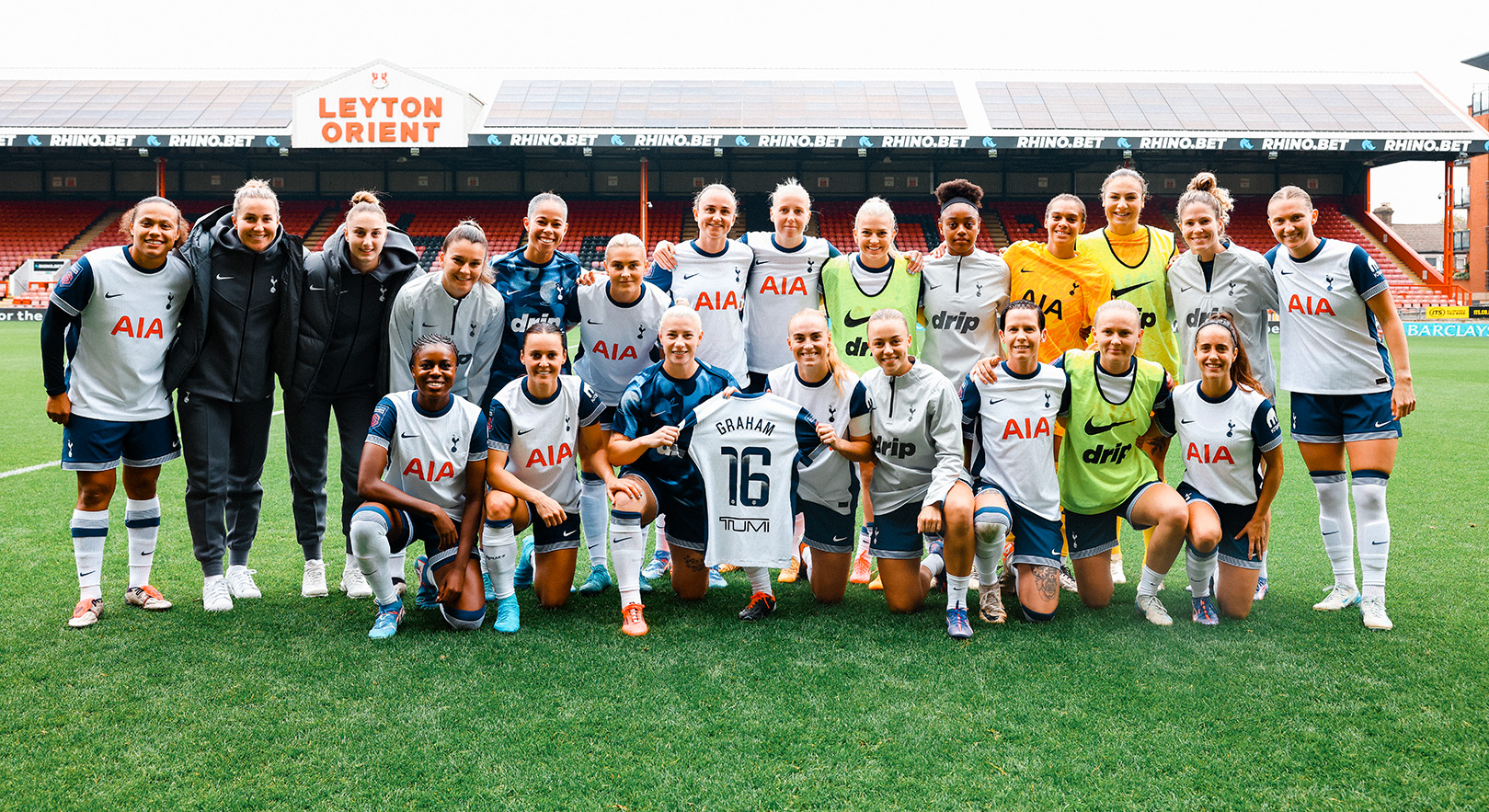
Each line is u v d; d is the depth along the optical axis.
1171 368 4.30
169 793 2.23
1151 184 30.41
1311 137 24.72
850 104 29.45
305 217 29.89
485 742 2.49
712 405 3.63
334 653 3.14
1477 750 2.44
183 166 30.28
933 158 29.78
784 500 3.58
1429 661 3.05
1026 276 4.28
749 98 29.83
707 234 4.33
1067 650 3.19
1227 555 3.53
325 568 4.09
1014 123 28.33
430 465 3.46
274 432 8.05
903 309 4.31
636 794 2.23
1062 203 4.12
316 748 2.45
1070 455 3.69
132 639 3.27
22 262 27.58
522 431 3.59
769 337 4.49
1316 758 2.41
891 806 2.18
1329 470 3.67
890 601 3.67
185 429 3.62
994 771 2.35
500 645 3.25
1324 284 3.59
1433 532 4.82
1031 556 3.53
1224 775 2.32
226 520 3.85
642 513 3.56
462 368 3.91
